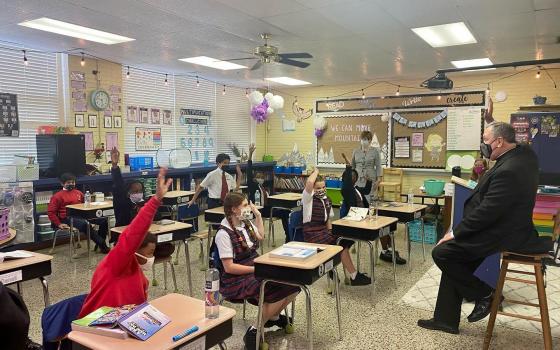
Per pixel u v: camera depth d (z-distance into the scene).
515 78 7.71
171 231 3.88
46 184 5.78
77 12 4.27
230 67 7.45
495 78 7.88
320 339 3.23
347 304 3.95
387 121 8.98
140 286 2.23
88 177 6.17
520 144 3.00
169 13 4.30
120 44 5.73
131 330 1.67
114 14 4.34
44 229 5.83
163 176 2.21
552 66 7.21
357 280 4.45
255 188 6.97
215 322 1.84
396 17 4.39
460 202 4.18
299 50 5.97
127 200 4.96
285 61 5.28
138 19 4.52
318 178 4.37
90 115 6.86
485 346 3.00
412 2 3.90
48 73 6.38
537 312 3.76
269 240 6.18
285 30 4.93
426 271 4.96
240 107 10.26
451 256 3.13
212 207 5.96
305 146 10.17
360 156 7.06
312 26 4.75
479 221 2.91
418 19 4.45
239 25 4.73
